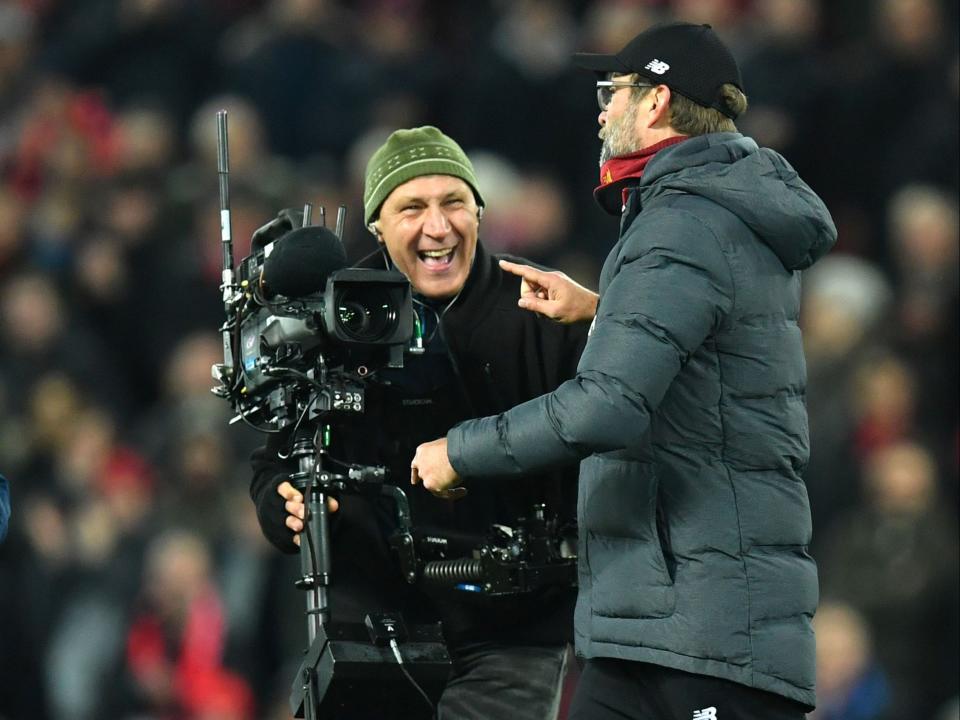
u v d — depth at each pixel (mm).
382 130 43812
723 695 16203
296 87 44375
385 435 18672
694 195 16469
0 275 42156
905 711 32281
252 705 33750
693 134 17094
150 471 36438
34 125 45031
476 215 18703
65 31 47625
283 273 17375
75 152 43906
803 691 16312
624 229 16797
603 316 16156
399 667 17344
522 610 18844
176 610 34281
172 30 46375
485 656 19000
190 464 35375
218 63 46469
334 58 44656
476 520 18656
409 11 47188
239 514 34844
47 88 46469
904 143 42188
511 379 18625
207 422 36062
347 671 17219
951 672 32781
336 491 17828
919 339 37656
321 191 41406
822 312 36812
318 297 17500
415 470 16859
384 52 45062
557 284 18016
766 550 16344
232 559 34438
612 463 16516
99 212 42750
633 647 16312
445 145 18594
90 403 39719
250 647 33938
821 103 42438
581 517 16766
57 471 37438
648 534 16344
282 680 33656
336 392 17406
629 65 17188
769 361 16469
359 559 18766
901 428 35625
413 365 18641
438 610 18953
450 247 18453
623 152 17281
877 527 33500
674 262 16156
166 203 42062
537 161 42281
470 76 44156
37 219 42688
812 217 16531
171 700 33938
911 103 42438
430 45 46781
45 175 44250
